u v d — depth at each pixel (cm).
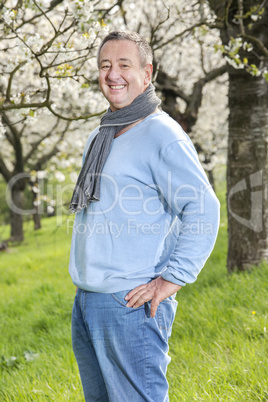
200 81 984
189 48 1224
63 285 809
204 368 329
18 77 1054
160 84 991
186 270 196
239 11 516
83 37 404
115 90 211
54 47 432
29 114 425
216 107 1739
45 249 1598
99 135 215
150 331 205
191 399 285
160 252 213
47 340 489
